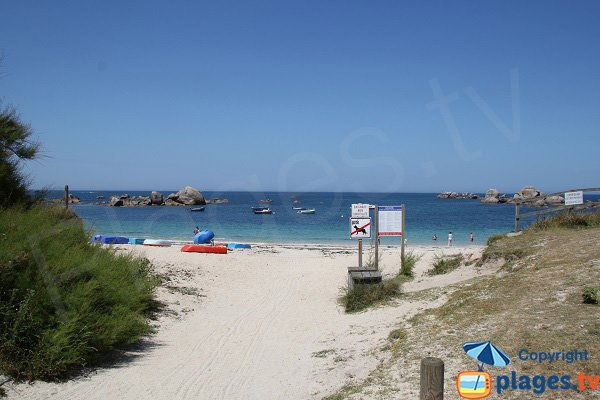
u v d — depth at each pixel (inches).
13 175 355.6
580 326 232.8
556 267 370.3
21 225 297.9
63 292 285.6
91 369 282.0
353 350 295.9
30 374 250.4
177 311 440.1
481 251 552.1
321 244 1434.5
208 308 470.0
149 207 2795.3
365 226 538.3
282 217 2578.7
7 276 272.4
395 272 589.6
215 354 320.2
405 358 246.8
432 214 2765.7
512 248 502.9
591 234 490.0
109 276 331.6
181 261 701.3
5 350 253.4
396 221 551.2
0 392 234.4
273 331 381.4
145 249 810.8
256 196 5196.9
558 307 267.4
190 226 1956.2
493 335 244.4
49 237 314.2
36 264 283.9
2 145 347.3
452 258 597.9
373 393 211.6
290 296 538.6
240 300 515.5
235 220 2391.7
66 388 249.3
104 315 306.7
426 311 350.0
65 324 270.1
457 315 299.3
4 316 259.1
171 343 347.3
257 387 255.3
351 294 448.5
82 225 378.9
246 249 1133.7
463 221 2308.1
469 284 418.9
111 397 240.1
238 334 373.1
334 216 2647.6
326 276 648.4
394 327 326.0
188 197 2903.5
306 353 309.0
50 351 256.7
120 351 321.7
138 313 379.2
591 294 266.2
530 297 298.2
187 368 290.0
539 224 593.0
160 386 257.6
